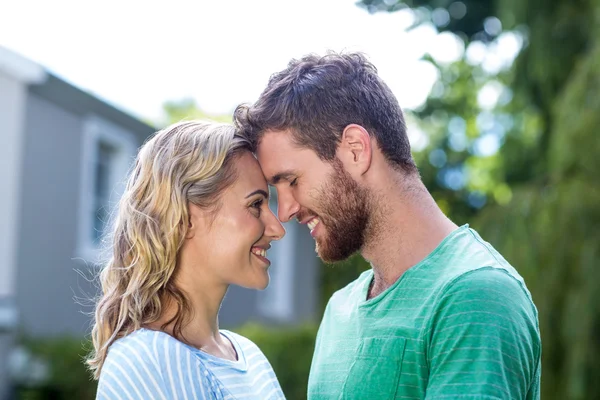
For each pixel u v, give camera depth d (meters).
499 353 1.92
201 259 2.29
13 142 7.94
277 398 2.41
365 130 2.22
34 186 8.28
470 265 2.08
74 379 7.77
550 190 6.42
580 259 6.02
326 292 18.03
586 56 6.76
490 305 1.96
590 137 6.18
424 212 2.24
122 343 2.16
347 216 2.25
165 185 2.23
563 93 6.78
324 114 2.23
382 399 2.10
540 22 8.38
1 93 7.82
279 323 12.38
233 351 2.43
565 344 5.99
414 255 2.21
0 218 7.84
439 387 1.96
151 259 2.22
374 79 2.29
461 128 18.39
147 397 2.07
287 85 2.29
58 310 8.64
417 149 18.86
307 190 2.27
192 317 2.29
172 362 2.12
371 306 2.21
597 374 5.86
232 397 2.20
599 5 6.84
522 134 11.25
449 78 16.67
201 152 2.25
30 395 7.85
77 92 8.71
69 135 8.77
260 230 2.31
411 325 2.08
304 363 9.21
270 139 2.29
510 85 9.08
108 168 9.59
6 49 7.62
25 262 8.16
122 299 2.22
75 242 8.93
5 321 7.80
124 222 2.28
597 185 6.23
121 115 9.42
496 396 1.88
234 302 11.33
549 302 6.04
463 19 11.38
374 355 2.13
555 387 5.98
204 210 2.27
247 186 2.29
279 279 12.52
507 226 6.36
